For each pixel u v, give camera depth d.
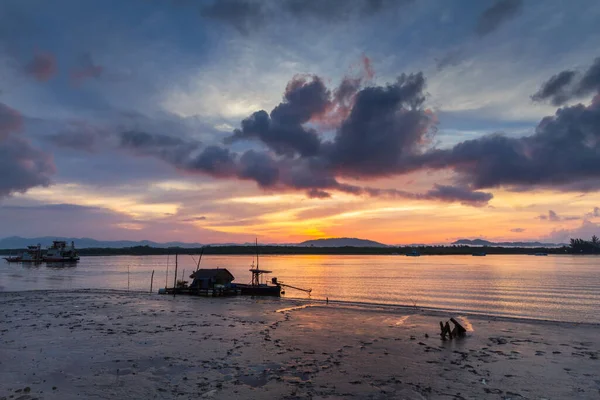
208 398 16.22
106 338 27.22
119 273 115.88
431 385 17.94
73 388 17.39
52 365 20.80
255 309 42.25
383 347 25.02
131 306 44.06
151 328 30.94
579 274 109.62
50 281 86.19
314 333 29.27
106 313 38.75
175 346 24.98
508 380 18.72
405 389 17.38
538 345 25.91
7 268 147.12
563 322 34.50
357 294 62.78
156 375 19.17
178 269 139.12
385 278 98.12
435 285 78.62
